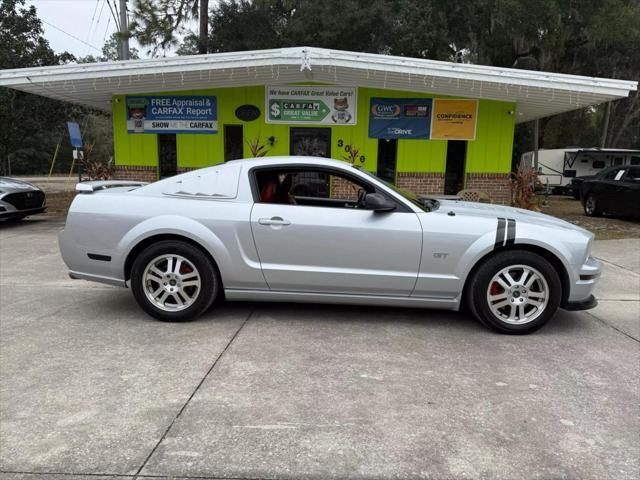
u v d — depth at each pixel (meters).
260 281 4.64
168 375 3.60
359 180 4.72
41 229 10.87
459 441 2.83
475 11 22.84
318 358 3.94
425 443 2.80
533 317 4.50
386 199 4.63
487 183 12.48
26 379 3.52
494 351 4.16
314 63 9.98
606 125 30.31
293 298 4.71
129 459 2.63
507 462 2.64
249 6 22.25
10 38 17.36
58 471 2.53
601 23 20.97
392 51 23.84
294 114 12.32
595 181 14.32
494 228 4.48
